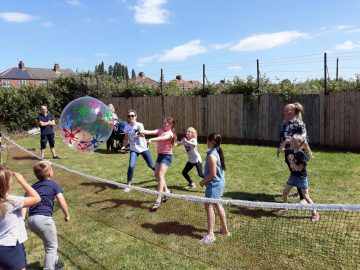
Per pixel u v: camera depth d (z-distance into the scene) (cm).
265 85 1320
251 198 643
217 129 1455
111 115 614
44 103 2102
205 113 1491
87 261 441
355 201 602
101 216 588
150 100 1711
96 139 592
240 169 877
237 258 420
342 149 1141
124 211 604
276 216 541
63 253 464
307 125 1212
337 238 453
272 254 423
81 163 1069
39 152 1303
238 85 1374
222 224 482
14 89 2058
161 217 566
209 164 469
